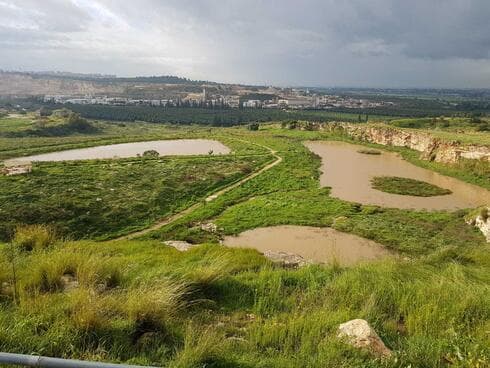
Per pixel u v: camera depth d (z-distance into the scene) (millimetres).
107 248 17297
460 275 11617
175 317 7680
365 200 51031
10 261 10281
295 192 54250
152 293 7723
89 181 52625
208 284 9703
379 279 10492
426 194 54688
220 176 61500
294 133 122062
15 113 192125
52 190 45688
